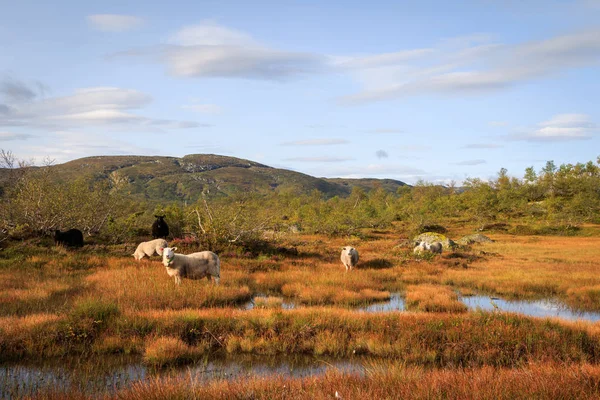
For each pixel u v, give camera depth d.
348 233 45.44
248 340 9.63
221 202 25.81
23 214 22.48
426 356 9.16
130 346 9.27
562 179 93.06
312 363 8.88
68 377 7.80
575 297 15.79
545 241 45.19
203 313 11.11
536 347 9.43
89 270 16.98
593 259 27.95
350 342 9.78
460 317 11.16
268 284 16.53
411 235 46.91
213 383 6.66
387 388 6.20
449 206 75.19
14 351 8.84
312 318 10.82
